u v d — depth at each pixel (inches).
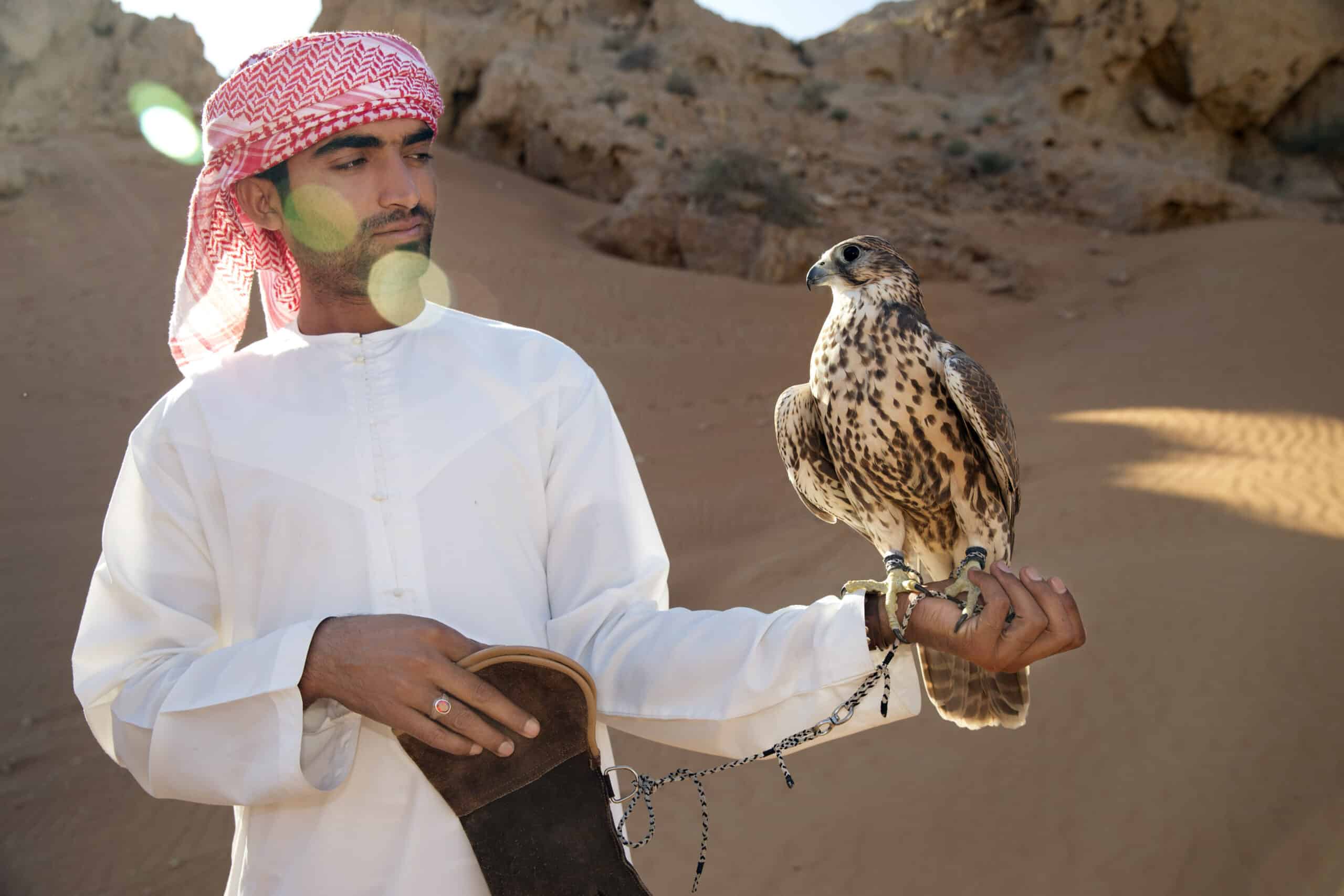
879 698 63.6
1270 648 239.1
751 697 64.4
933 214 1175.6
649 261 1064.2
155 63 1268.5
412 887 62.2
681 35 1507.1
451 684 57.5
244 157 69.5
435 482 68.6
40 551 432.5
